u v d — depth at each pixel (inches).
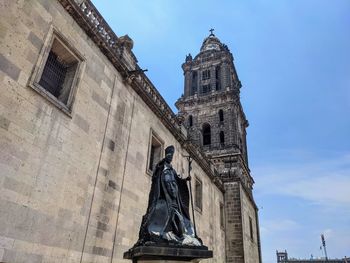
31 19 438.0
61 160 448.8
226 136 1753.2
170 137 908.0
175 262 281.3
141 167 684.1
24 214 372.8
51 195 418.9
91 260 476.4
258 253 1692.9
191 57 2319.1
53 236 410.9
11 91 386.0
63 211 436.1
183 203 345.1
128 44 716.0
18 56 405.4
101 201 525.3
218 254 1202.0
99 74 581.6
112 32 665.0
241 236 1343.5
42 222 397.1
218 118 1850.4
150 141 754.8
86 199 489.1
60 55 516.4
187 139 1031.0
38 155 409.4
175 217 317.1
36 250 381.1
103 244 511.5
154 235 290.5
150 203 332.8
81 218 470.6
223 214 1412.4
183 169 982.4
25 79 410.3
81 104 515.5
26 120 400.2
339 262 3659.0
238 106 1966.0
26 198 379.6
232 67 2207.2
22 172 380.8
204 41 2517.2
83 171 492.4
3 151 361.1
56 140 446.0
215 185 1358.3
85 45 553.6
